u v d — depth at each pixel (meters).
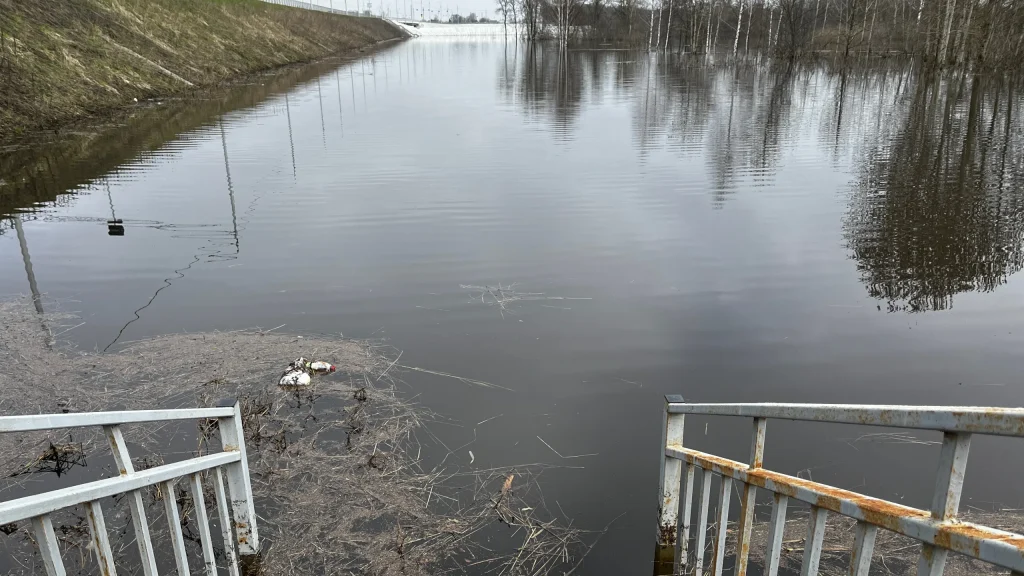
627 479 3.82
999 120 17.77
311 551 3.25
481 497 3.67
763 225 8.93
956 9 30.47
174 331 5.81
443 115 20.30
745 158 13.48
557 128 17.59
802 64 39.72
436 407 4.57
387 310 6.27
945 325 5.88
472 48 68.00
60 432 4.22
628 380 4.95
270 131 17.02
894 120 18.22
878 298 6.51
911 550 3.14
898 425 1.45
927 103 21.59
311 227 9.02
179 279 7.13
